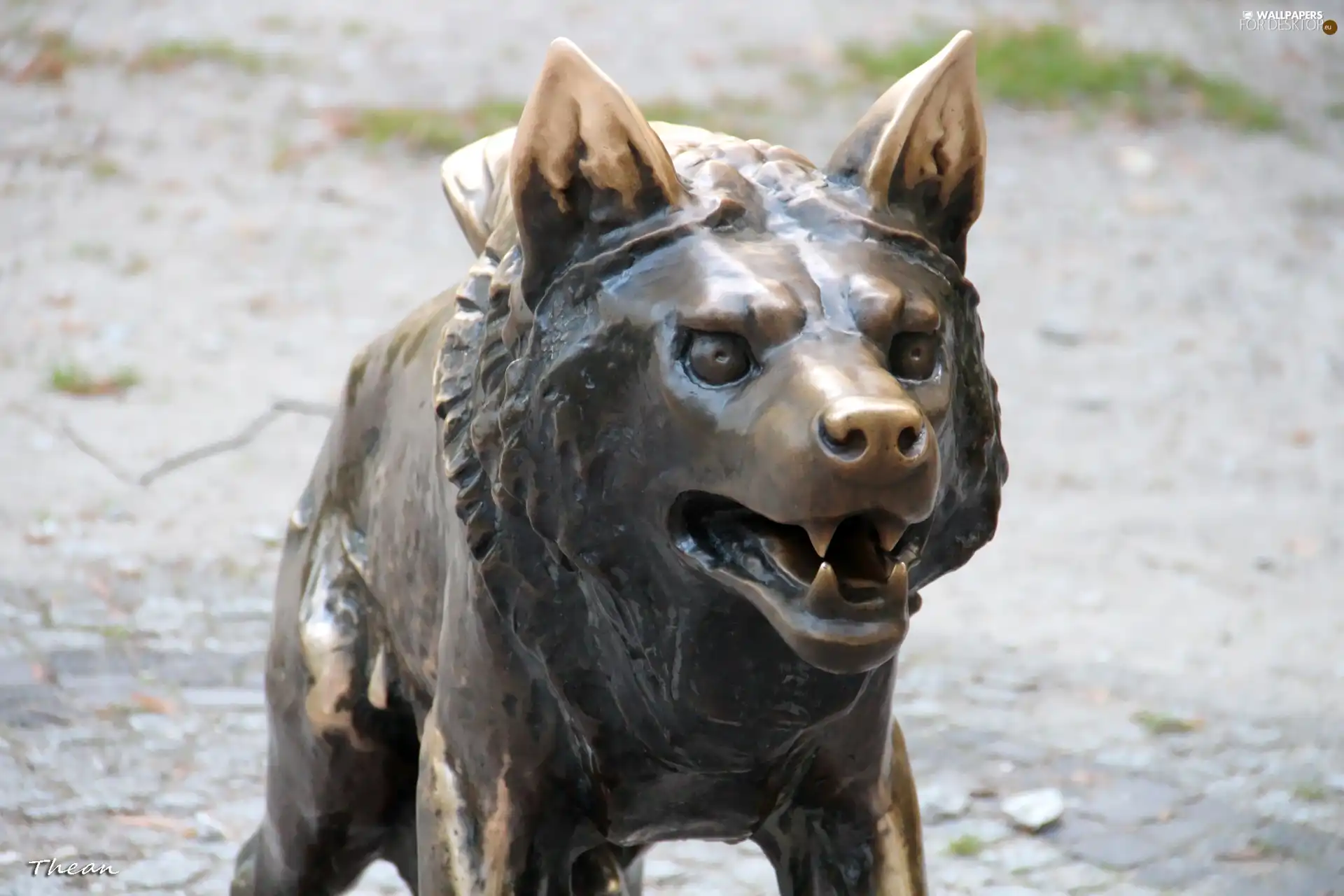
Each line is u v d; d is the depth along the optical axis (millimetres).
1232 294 26688
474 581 6242
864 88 33438
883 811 6676
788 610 5359
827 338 5457
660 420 5602
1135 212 29766
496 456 5941
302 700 7438
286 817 7750
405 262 25875
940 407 5664
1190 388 23094
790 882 6836
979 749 13555
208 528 17156
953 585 16969
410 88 32406
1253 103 34812
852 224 5770
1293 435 21672
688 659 5871
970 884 11648
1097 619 16312
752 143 6062
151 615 15133
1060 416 21891
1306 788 13047
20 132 29422
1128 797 12867
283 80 32469
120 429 19547
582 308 5766
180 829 11836
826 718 5961
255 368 21656
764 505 5312
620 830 6516
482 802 6441
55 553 16297
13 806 12008
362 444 7566
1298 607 16797
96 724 13227
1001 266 27203
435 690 6742
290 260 25562
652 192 5734
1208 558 17859
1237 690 14859
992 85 34469
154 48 33344
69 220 26375
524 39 35500
